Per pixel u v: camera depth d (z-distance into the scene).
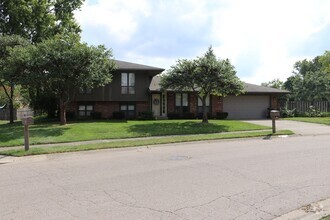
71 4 33.22
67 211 5.65
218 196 6.37
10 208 5.86
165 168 9.12
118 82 28.84
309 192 6.58
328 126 22.17
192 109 31.17
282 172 8.36
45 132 18.17
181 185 7.24
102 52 21.12
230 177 7.88
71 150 12.75
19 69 20.25
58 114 28.34
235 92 22.97
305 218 5.14
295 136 17.47
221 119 29.98
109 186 7.26
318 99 49.78
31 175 8.63
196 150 12.59
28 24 29.69
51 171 9.10
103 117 29.06
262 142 14.88
